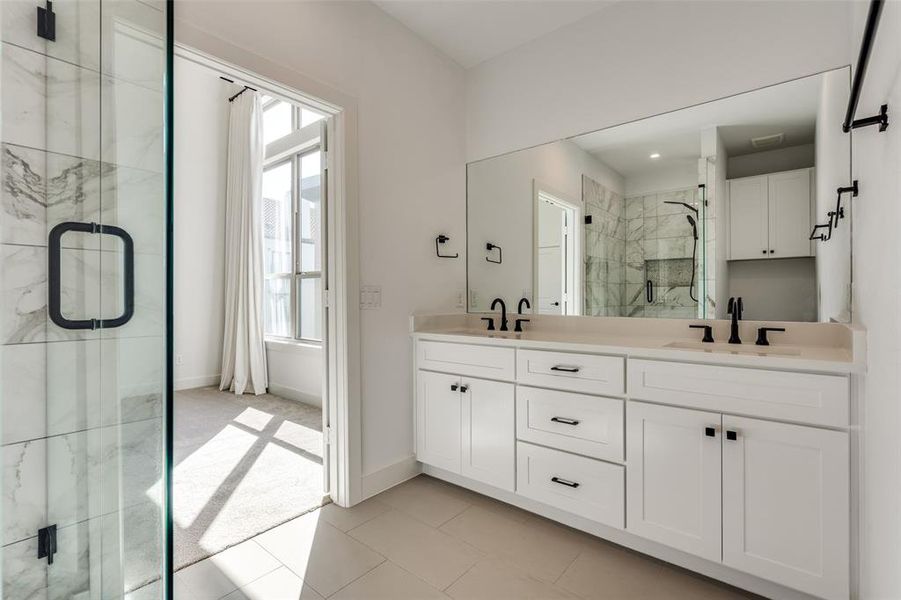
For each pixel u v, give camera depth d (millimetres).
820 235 1728
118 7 1061
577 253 2402
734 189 1932
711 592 1483
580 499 1799
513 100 2648
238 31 1679
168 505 1030
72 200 1003
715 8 1967
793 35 1780
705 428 1493
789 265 1799
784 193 1812
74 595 1020
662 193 2125
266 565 1636
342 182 2098
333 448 2152
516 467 2008
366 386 2191
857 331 1217
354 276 2127
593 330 2342
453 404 2254
